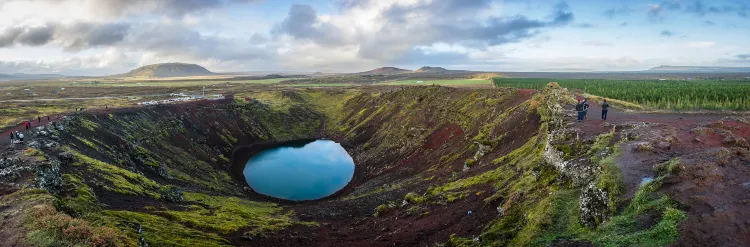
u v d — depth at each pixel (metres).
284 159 91.31
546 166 29.69
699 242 14.51
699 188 17.38
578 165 24.78
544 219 21.38
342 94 174.50
